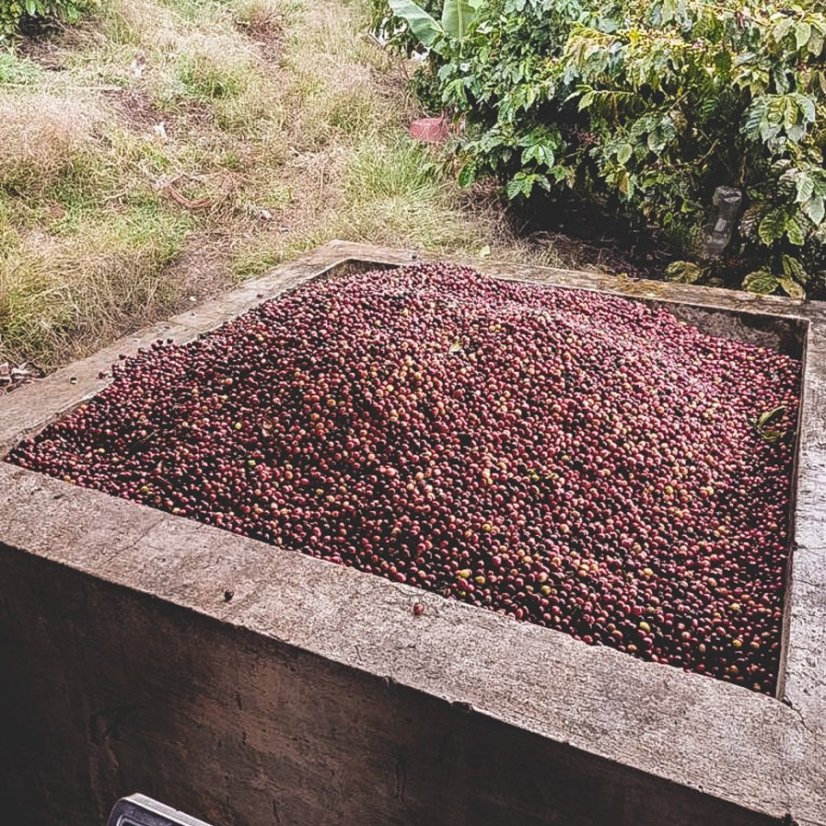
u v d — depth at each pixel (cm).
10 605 189
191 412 249
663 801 131
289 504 214
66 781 205
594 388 254
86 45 641
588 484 223
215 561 177
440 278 341
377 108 622
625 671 149
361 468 223
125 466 232
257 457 231
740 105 377
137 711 182
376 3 625
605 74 426
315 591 168
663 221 456
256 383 255
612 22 420
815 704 144
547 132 466
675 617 187
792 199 376
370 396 238
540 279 363
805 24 338
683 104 397
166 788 189
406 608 164
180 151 551
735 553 212
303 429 236
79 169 505
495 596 188
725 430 261
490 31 496
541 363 259
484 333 273
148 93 605
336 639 155
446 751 147
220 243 491
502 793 146
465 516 208
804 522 198
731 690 146
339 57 689
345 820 167
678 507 225
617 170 429
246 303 331
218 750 175
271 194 532
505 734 139
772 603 192
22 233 459
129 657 177
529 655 153
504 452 230
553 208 523
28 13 628
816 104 379
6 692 202
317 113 605
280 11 754
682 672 150
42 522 190
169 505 214
